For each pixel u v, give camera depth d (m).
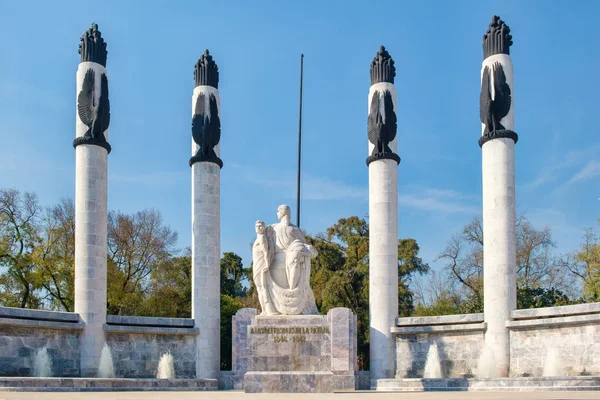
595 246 50.44
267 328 28.70
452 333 33.94
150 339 34.97
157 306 52.47
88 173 34.41
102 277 34.09
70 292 49.03
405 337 34.97
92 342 33.22
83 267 33.72
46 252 49.31
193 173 37.16
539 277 54.03
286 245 30.38
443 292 58.00
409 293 57.03
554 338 31.05
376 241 35.66
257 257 30.08
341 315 29.88
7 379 26.31
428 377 33.66
